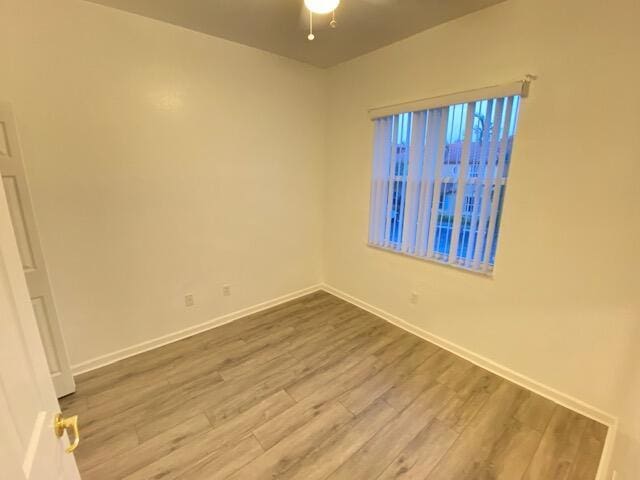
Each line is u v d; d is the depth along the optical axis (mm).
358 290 3363
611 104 1622
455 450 1643
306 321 3049
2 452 486
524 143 1938
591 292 1804
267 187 3074
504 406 1958
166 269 2561
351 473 1512
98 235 2195
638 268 1639
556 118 1803
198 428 1763
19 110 1819
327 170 3488
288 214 3307
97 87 2049
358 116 3020
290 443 1675
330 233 3598
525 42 1862
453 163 2332
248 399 1993
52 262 2039
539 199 1927
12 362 587
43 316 1868
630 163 1604
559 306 1934
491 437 1726
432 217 2521
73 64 1946
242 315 3133
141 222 2373
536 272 2002
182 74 2379
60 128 1957
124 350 2426
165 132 2377
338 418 1848
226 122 2678
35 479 586
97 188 2146
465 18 2109
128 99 2178
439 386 2137
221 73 2572
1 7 1700
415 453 1624
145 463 1550
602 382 1816
